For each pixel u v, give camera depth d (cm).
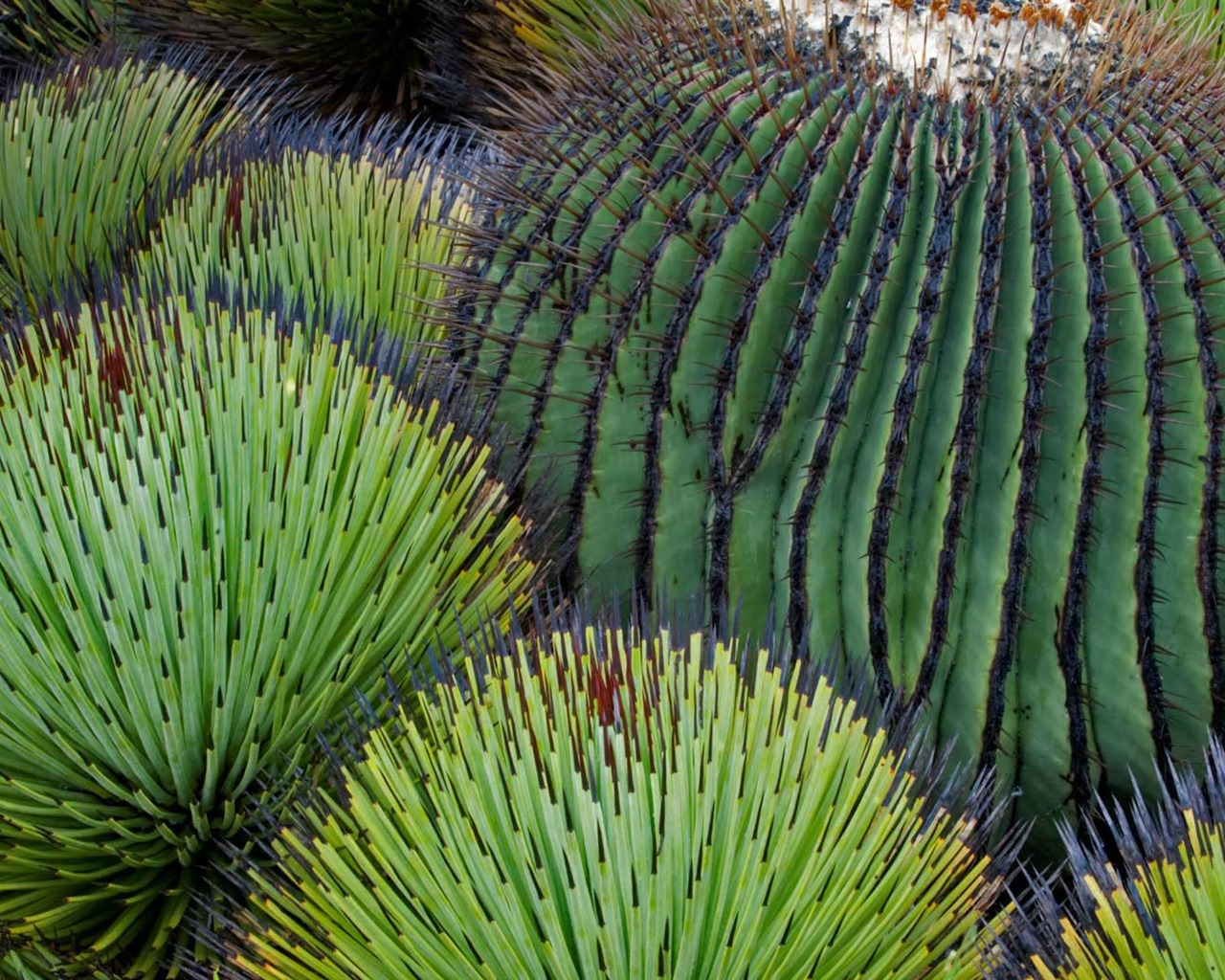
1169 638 192
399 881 168
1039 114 196
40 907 185
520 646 177
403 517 192
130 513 181
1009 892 178
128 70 279
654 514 198
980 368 189
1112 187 192
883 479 190
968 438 189
